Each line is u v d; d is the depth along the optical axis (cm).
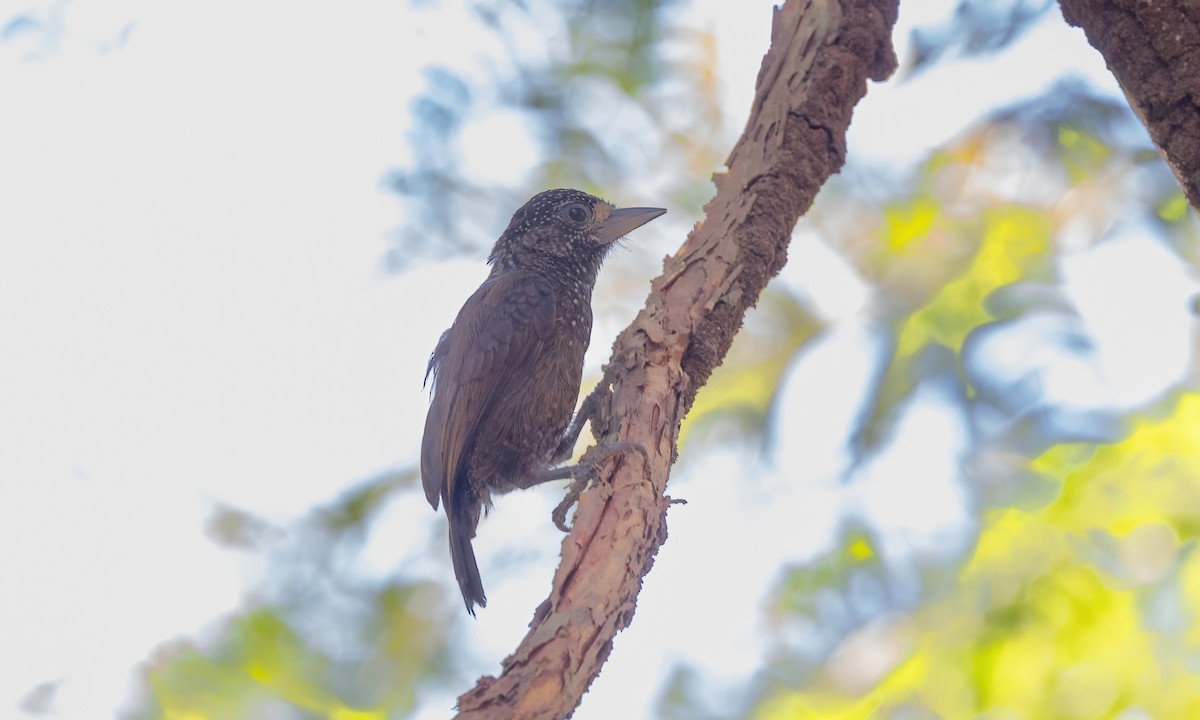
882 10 792
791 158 761
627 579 597
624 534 615
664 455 670
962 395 1284
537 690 526
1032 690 1098
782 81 783
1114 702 1073
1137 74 554
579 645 547
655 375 700
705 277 739
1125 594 1110
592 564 600
